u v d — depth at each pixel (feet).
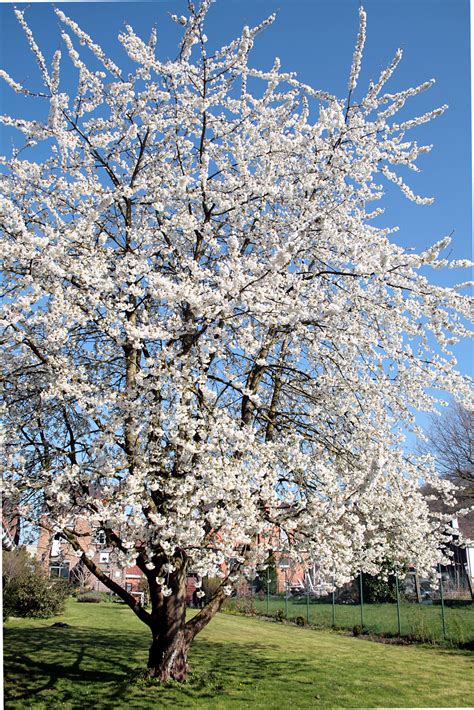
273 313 19.43
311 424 25.31
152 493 21.75
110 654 32.30
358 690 26.73
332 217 23.43
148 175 24.14
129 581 76.79
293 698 24.36
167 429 19.99
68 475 18.53
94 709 21.29
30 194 22.40
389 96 24.09
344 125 22.59
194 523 18.49
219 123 24.06
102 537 21.29
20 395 23.24
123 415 19.26
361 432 23.27
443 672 31.55
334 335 23.18
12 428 21.12
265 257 24.20
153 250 21.57
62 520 19.61
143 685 23.65
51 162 23.31
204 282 21.24
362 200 26.08
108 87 22.86
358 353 25.48
